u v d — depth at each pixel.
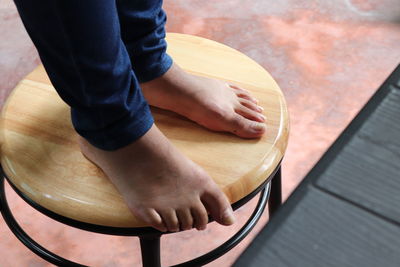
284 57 1.63
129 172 0.72
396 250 0.36
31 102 0.83
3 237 1.21
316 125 1.43
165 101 0.80
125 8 0.74
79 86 0.66
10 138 0.78
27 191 0.74
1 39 1.71
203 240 1.20
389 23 1.76
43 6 0.61
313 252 0.36
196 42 0.92
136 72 0.79
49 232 1.22
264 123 0.80
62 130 0.79
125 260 1.17
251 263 0.35
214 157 0.76
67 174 0.74
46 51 0.65
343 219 0.38
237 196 0.74
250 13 1.80
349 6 1.82
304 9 1.82
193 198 0.72
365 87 1.53
